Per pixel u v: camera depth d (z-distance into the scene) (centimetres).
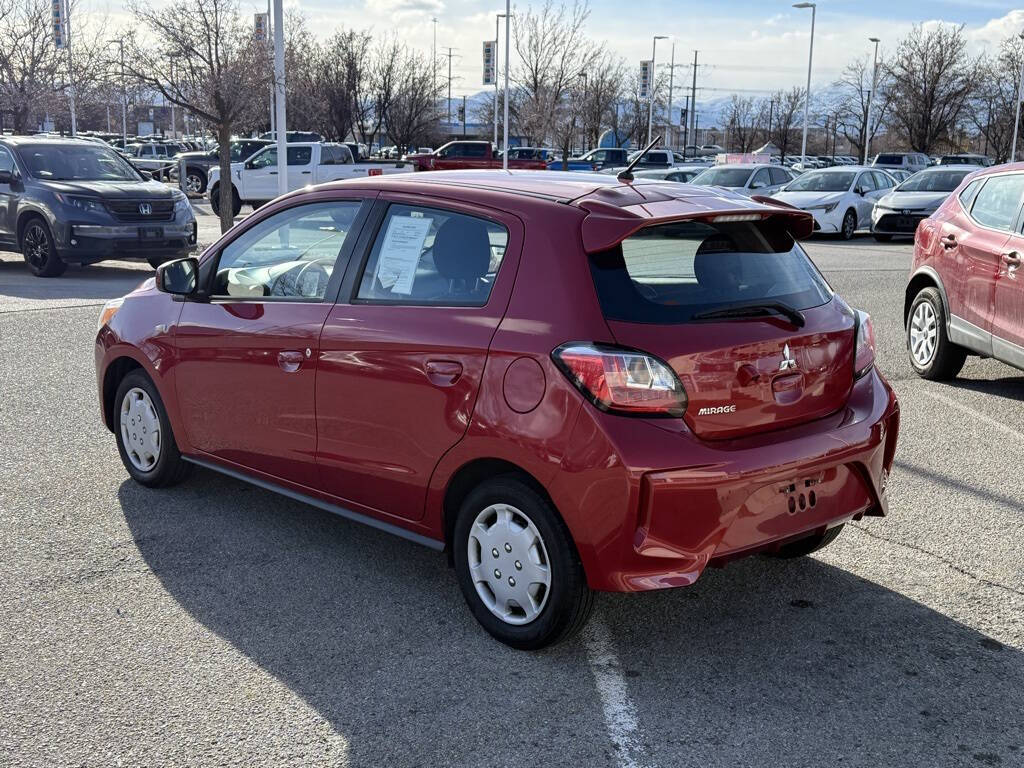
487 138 6875
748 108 8662
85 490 533
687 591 427
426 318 383
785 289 381
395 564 449
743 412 349
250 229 471
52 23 3195
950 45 6075
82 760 300
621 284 346
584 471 333
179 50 2062
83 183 1413
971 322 771
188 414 495
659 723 325
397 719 326
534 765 302
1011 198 755
